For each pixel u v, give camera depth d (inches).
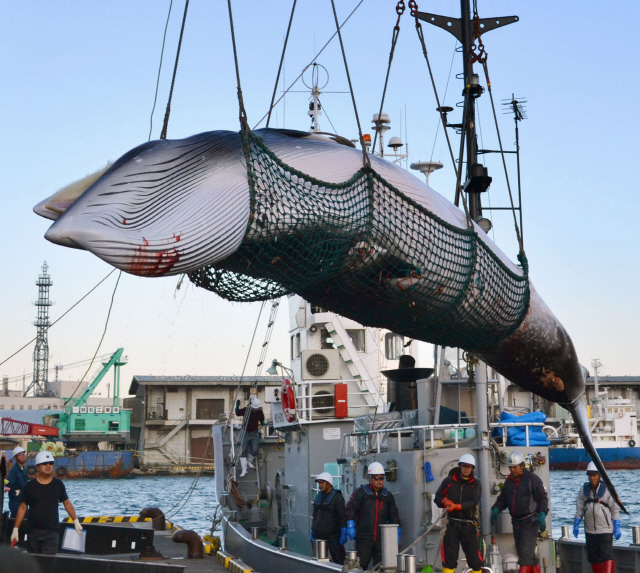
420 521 469.7
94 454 3405.5
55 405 4709.6
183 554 719.1
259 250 293.0
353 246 315.3
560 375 414.9
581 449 3312.0
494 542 474.3
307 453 673.0
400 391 613.0
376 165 337.7
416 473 474.9
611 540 494.9
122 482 3097.9
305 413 679.7
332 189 301.6
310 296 353.1
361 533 469.1
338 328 851.4
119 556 666.8
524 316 390.0
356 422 605.6
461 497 436.1
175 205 267.4
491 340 389.7
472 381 473.1
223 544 734.5
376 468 473.1
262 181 281.7
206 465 3754.9
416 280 334.6
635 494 1934.1
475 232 358.6
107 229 251.0
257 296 323.3
